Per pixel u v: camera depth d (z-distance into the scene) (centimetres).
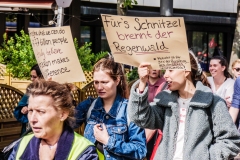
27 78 1402
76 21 2203
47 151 387
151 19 512
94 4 2345
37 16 2216
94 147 391
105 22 517
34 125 378
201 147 508
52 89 379
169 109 524
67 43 645
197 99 514
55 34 644
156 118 527
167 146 520
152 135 673
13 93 1051
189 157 503
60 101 379
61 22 973
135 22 516
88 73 1470
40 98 376
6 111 1034
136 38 518
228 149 511
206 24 2822
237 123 783
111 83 554
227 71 901
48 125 378
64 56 643
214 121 515
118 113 551
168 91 535
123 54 520
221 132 514
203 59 2838
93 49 2506
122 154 531
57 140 388
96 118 558
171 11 1702
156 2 2439
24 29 2194
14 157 394
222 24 2836
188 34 2794
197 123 511
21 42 1516
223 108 515
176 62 517
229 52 2888
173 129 518
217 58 901
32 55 1412
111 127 545
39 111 376
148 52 516
